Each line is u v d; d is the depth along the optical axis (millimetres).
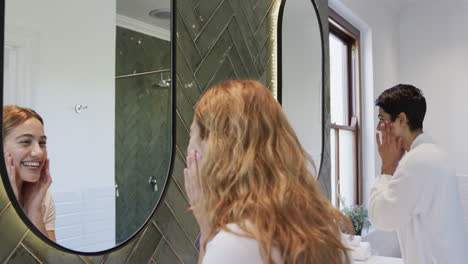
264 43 1868
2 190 878
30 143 916
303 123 2088
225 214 645
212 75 1536
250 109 711
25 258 918
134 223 1177
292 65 2020
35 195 922
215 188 683
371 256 2057
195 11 1465
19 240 908
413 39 3850
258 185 654
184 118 1398
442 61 3711
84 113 1047
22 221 915
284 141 708
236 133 694
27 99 917
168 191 1332
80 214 1025
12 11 891
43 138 947
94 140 1069
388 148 1659
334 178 2924
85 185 1039
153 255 1263
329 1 2729
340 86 3230
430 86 3760
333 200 2885
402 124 1620
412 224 1538
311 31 2199
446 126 3674
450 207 1490
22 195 895
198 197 757
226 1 1629
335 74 3145
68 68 1012
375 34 3381
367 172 3283
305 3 2148
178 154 1375
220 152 692
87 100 1056
